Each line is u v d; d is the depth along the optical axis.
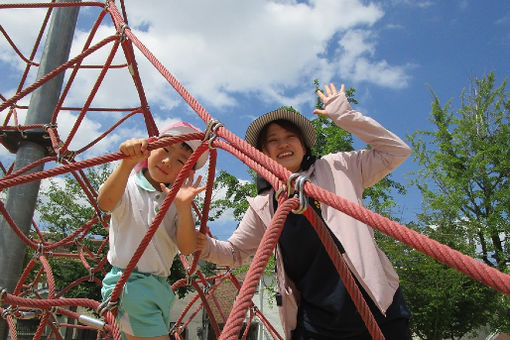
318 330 2.41
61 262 16.09
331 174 2.68
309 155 2.91
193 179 2.75
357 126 2.67
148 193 2.76
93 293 15.82
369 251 2.35
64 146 4.71
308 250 2.51
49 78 3.95
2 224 4.73
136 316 2.47
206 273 17.25
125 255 2.60
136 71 4.50
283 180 1.78
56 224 17.36
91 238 18.09
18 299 2.81
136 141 2.32
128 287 2.51
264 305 18.38
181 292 17.08
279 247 2.61
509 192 15.23
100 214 5.55
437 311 11.88
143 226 2.64
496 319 13.52
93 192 5.85
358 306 1.85
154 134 4.97
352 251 2.33
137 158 2.36
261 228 2.92
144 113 4.89
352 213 1.53
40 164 4.56
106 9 4.55
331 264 2.45
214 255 2.87
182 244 2.64
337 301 2.35
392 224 1.44
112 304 2.42
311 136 2.89
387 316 2.31
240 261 2.99
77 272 15.94
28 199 4.87
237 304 1.28
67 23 5.39
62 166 2.33
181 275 16.47
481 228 15.16
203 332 19.77
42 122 5.02
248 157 2.00
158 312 2.55
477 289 12.13
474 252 14.38
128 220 2.64
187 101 2.59
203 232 2.85
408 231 1.41
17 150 5.04
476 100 18.28
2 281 4.52
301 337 2.49
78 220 17.70
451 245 14.09
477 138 17.30
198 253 2.81
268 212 2.74
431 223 14.74
